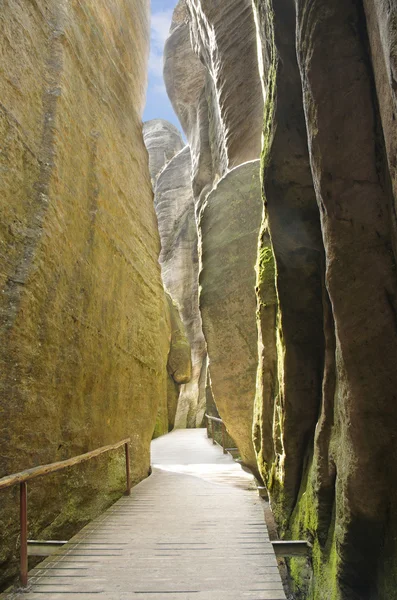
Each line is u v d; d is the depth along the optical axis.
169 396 26.97
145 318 9.09
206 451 14.66
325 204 3.45
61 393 5.05
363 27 3.37
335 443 4.02
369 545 3.43
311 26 3.48
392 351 3.21
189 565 4.17
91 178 6.44
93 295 6.19
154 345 9.67
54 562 4.23
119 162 7.87
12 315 4.17
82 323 5.75
